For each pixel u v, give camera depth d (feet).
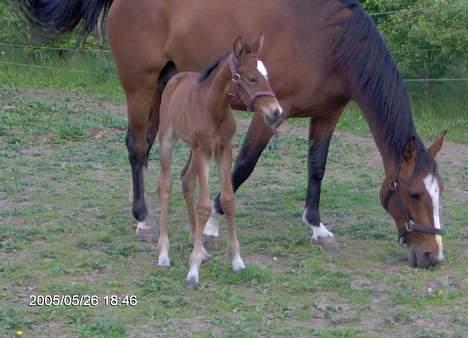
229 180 20.44
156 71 23.98
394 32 35.63
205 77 19.98
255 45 19.52
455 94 37.11
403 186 20.71
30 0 25.55
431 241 20.75
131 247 22.04
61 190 26.76
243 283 20.20
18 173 28.22
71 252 21.75
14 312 18.69
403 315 18.81
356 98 21.80
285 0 22.33
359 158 31.09
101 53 45.47
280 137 33.24
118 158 30.30
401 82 21.38
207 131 19.93
